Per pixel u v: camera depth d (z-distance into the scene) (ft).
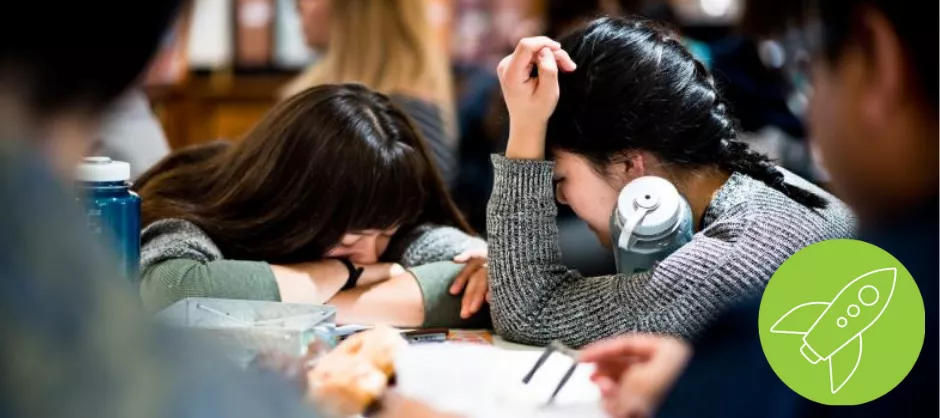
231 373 2.88
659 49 7.71
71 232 2.57
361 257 8.80
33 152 2.58
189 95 17.02
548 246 7.94
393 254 9.14
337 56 13.00
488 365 6.63
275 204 8.48
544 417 5.81
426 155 9.20
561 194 8.05
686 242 7.47
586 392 6.13
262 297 7.99
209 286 7.87
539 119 7.76
